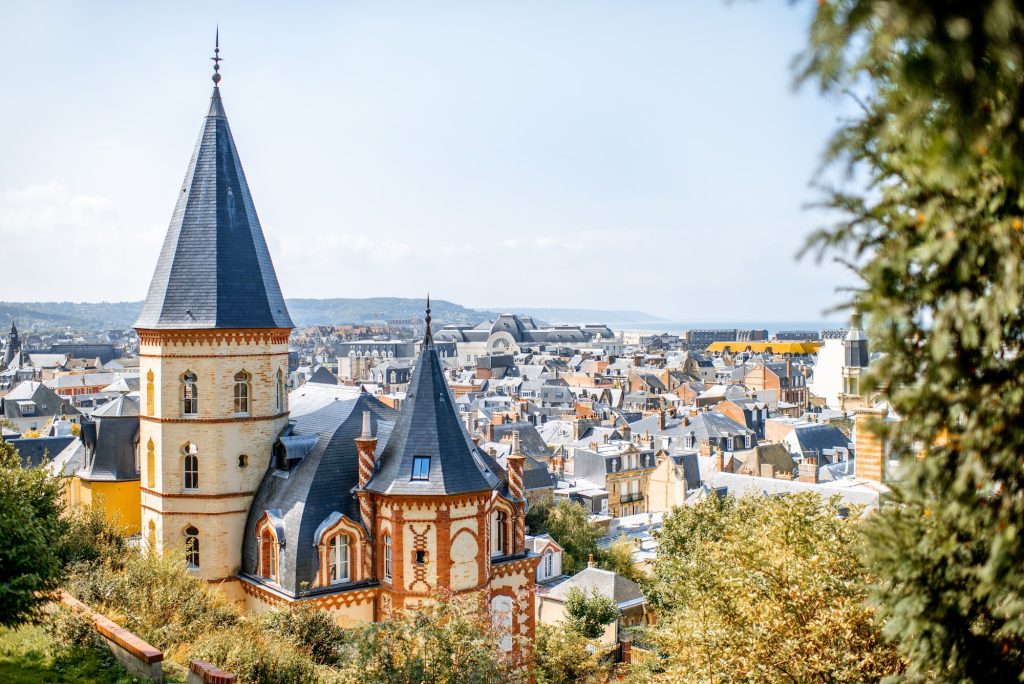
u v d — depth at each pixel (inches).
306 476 1937.7
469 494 1822.1
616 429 6058.1
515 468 2060.8
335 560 1856.5
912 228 478.6
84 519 2031.3
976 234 450.9
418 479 1818.4
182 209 2059.5
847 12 357.7
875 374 498.0
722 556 1446.9
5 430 5187.0
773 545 1288.1
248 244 2070.6
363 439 1873.8
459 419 1932.8
